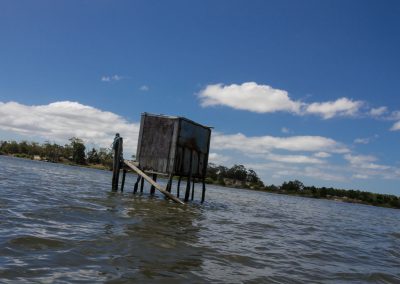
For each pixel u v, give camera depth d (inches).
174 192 1525.6
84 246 304.0
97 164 6171.3
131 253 301.7
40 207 482.9
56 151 6151.6
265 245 431.5
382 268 382.3
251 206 1228.5
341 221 1094.4
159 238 374.3
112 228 395.2
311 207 1991.9
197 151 968.3
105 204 609.3
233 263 317.1
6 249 268.8
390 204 5826.8
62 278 223.6
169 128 895.7
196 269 280.2
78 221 413.4
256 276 283.4
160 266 275.1
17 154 5940.0
